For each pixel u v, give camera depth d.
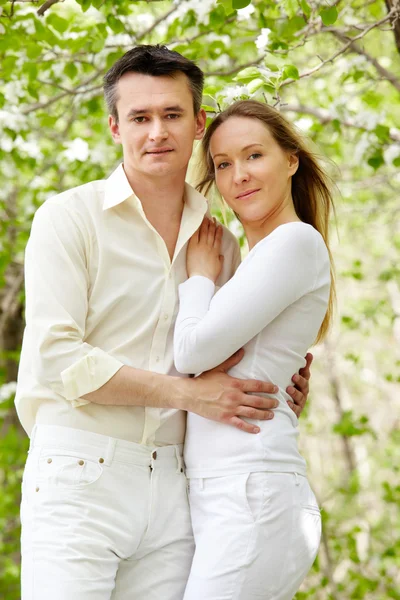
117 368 2.38
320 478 10.23
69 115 6.07
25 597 2.34
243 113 2.62
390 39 6.66
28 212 6.30
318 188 2.83
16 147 5.43
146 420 2.47
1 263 6.16
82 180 5.72
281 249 2.42
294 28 3.97
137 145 2.51
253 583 2.30
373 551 7.38
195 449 2.46
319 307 2.52
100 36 4.31
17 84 4.62
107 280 2.52
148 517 2.44
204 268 2.62
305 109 5.49
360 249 9.65
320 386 10.16
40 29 4.22
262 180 2.59
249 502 2.33
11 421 6.84
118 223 2.56
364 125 4.79
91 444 2.41
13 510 6.82
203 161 2.85
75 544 2.32
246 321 2.35
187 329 2.41
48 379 2.40
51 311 2.41
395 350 10.48
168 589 2.48
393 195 7.04
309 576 6.58
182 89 2.52
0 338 6.98
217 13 4.14
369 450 10.19
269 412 2.41
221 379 2.40
